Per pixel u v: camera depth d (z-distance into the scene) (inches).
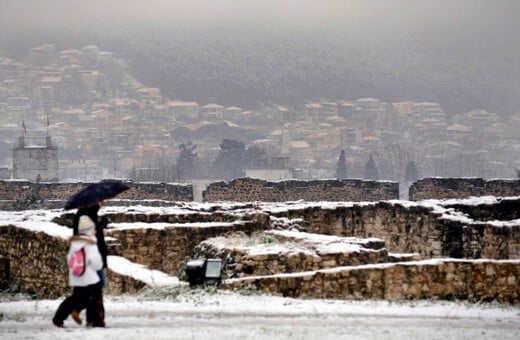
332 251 2014.0
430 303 1669.5
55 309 1510.8
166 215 2586.1
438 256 2699.3
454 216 2691.9
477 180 3961.6
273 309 1520.7
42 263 2062.0
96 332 1267.2
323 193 4153.5
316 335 1288.1
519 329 1427.2
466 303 1695.4
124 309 1496.1
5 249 2261.3
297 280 1706.4
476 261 1752.0
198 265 1711.4
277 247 2113.7
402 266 1733.5
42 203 4256.9
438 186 3983.8
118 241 2166.6
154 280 1758.1
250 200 4175.7
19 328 1310.3
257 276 1809.8
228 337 1250.0
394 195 4109.3
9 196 4288.9
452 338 1310.3
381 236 2901.1
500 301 1743.4
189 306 1529.3
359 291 1715.1
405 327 1405.0
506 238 2503.7
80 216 1321.4
